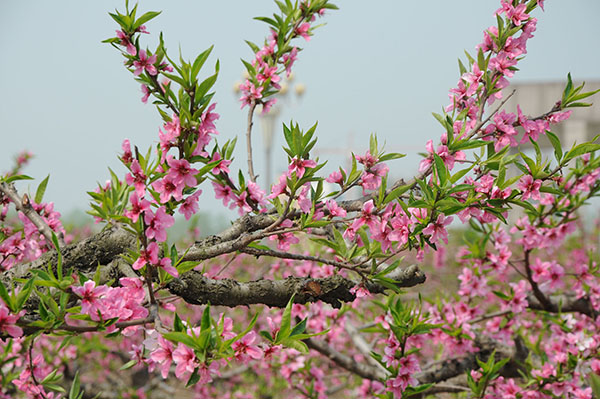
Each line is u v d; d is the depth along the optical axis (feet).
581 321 13.43
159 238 5.67
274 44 9.31
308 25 9.34
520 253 26.73
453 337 12.09
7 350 7.19
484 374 10.07
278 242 7.36
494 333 13.03
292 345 5.65
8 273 7.53
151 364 6.88
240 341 5.52
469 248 12.67
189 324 5.24
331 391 18.28
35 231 8.66
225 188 7.41
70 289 5.59
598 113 44.11
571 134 45.70
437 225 6.56
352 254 7.21
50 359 16.57
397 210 6.88
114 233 7.34
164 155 6.29
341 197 7.55
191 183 5.99
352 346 18.58
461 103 7.86
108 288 5.67
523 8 7.44
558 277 12.59
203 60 6.31
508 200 6.75
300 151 6.39
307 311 13.41
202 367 5.16
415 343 9.15
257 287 7.23
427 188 6.37
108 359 21.13
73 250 7.41
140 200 5.66
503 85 7.51
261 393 21.12
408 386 8.80
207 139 6.30
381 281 7.19
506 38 7.48
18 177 8.30
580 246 23.22
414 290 24.20
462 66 7.87
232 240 7.29
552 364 11.42
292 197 6.43
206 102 6.32
